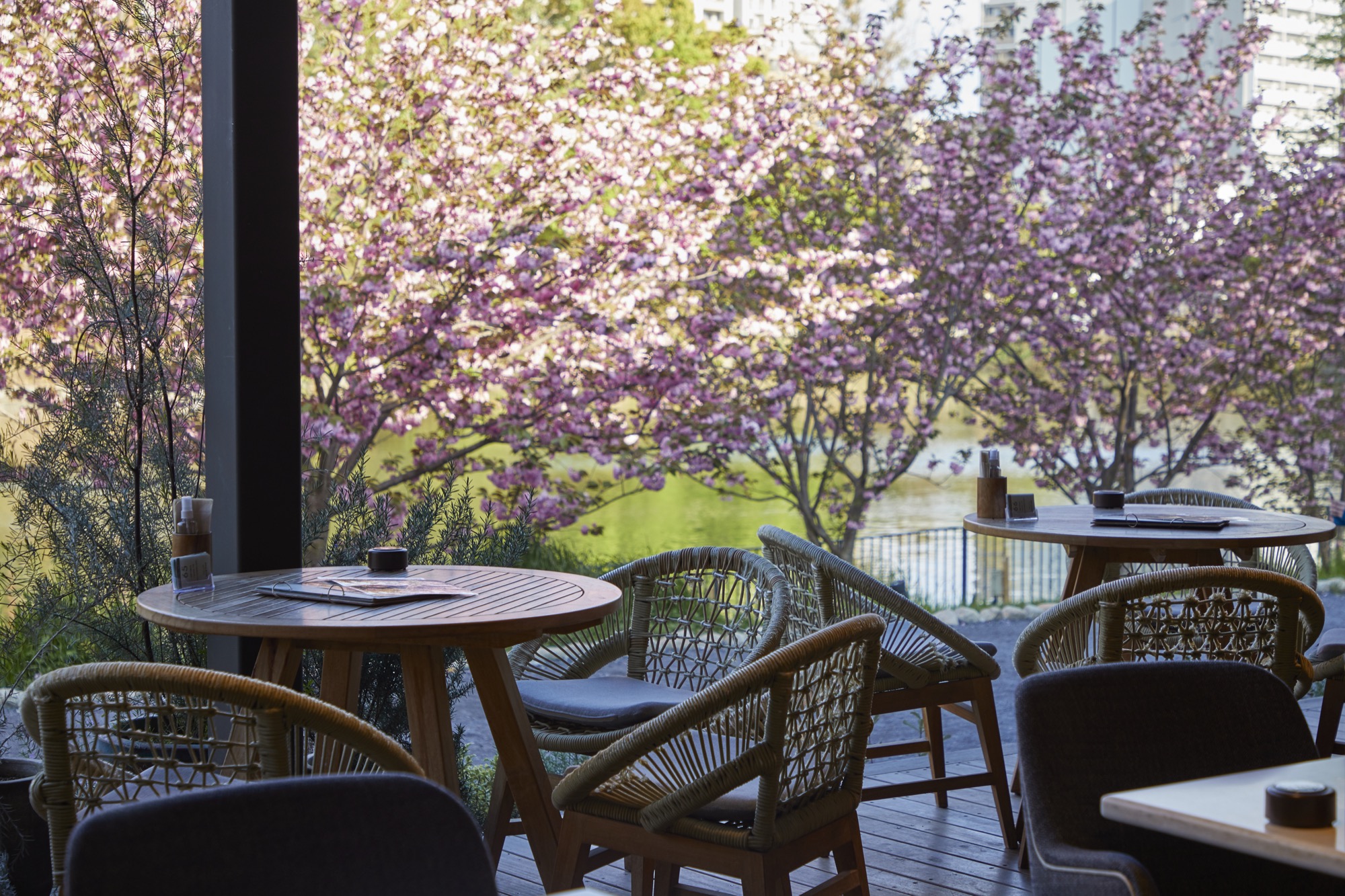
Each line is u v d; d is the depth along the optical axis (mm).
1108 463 8273
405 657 2523
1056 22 7766
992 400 7957
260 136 3082
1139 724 1741
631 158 6582
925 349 7617
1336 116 8547
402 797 1314
